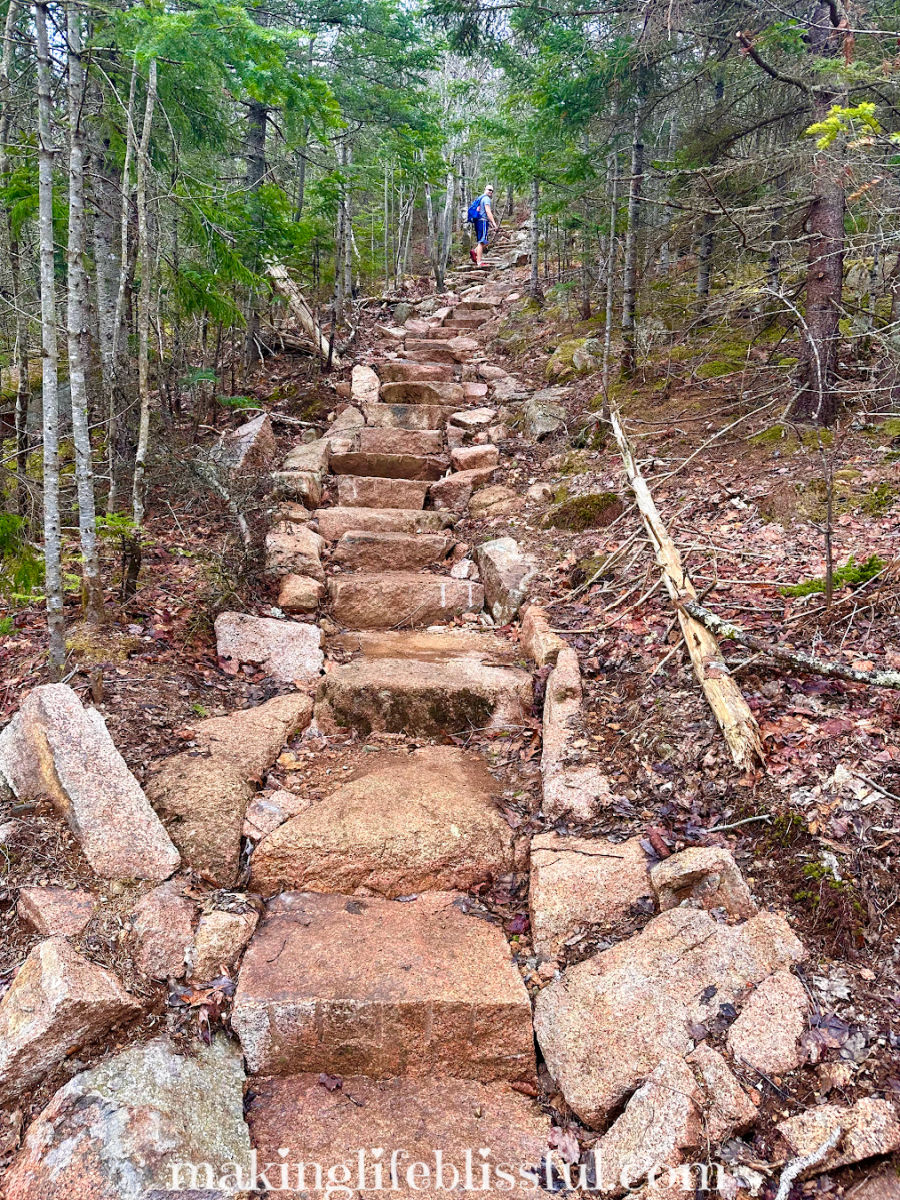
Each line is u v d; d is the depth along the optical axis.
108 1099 2.11
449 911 2.94
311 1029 2.45
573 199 8.38
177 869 2.84
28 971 2.37
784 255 6.00
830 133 3.61
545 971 2.63
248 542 5.31
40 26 3.18
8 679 3.72
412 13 8.89
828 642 3.43
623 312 7.87
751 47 5.33
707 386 7.15
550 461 7.00
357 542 5.91
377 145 11.02
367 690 4.03
